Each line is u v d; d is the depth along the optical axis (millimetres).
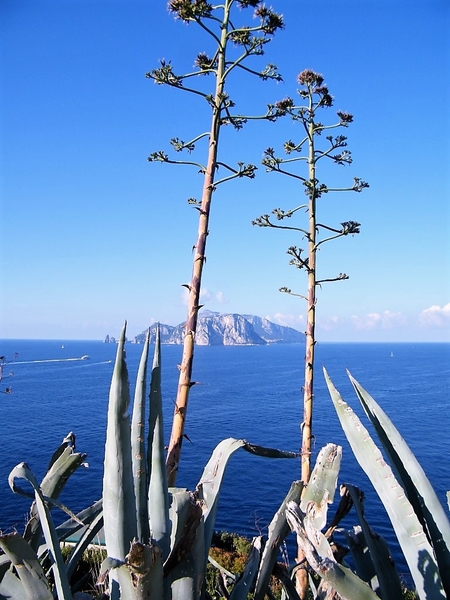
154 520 2182
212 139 5539
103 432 50781
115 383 2070
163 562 2129
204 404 78500
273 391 97375
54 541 2076
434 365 181750
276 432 54750
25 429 52688
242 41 5641
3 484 27016
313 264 7559
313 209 7750
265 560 2514
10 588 2178
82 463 2914
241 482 32562
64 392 89875
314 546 2201
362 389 2643
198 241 5227
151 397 2254
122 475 2066
